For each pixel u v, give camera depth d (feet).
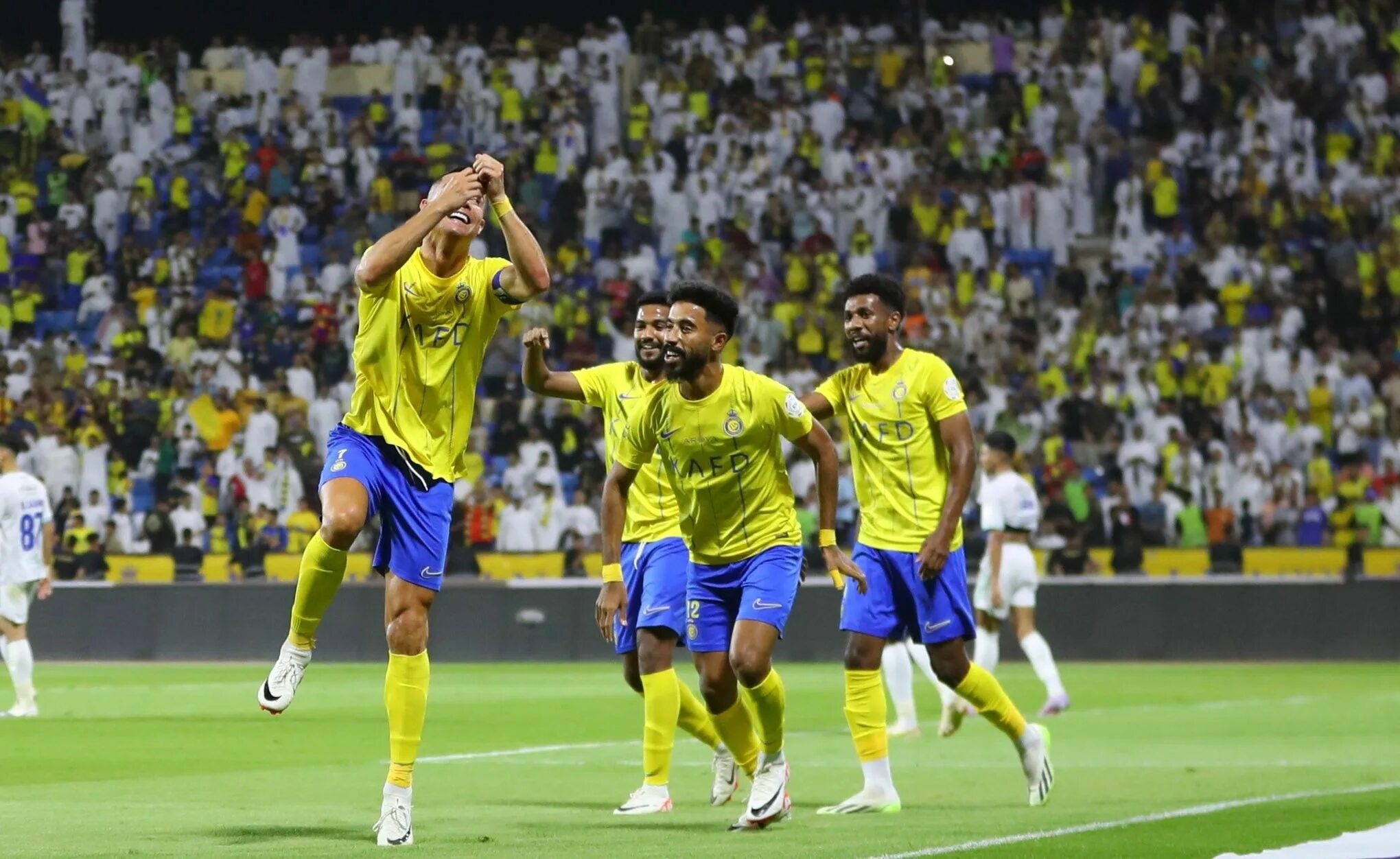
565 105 241.14
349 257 224.12
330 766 75.72
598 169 230.07
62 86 252.01
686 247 219.61
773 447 53.11
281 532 180.75
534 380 61.16
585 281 214.48
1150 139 233.76
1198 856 43.88
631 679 64.23
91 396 199.72
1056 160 226.17
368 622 168.45
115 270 224.74
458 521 176.35
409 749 46.88
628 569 61.31
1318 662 166.50
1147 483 183.32
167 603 169.89
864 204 223.10
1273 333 202.49
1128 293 211.00
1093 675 149.38
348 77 257.14
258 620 168.66
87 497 190.90
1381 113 234.58
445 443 48.55
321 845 46.21
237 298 214.90
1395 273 214.28
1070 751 83.30
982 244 217.56
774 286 213.87
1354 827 50.72
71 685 134.41
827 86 240.53
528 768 75.00
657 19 274.77
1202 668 158.71
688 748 86.33
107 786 66.64
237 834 49.42
